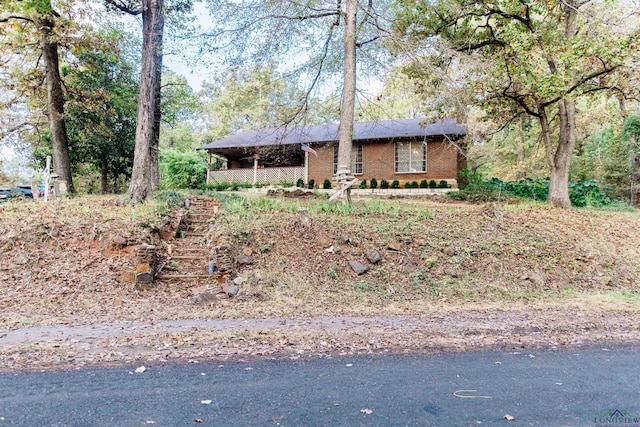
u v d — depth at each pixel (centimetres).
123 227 922
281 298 757
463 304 750
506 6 1427
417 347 476
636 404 324
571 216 1316
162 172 2681
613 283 898
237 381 364
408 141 2064
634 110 2045
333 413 300
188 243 984
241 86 1390
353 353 451
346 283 838
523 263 949
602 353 460
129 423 281
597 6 1262
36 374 374
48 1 1409
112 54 1744
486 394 341
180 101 1994
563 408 315
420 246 979
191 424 280
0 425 274
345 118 1267
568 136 1509
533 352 462
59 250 848
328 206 1173
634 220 1352
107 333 517
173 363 410
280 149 2028
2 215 963
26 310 640
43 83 1686
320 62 1350
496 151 2988
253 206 1173
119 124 1948
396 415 298
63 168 1552
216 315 637
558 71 1209
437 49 1232
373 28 1302
